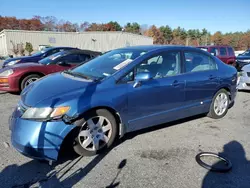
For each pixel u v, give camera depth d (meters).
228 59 12.64
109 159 3.14
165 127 4.28
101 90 3.17
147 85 3.53
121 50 4.18
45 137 2.77
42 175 2.76
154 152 3.34
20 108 3.02
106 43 37.47
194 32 87.50
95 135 3.19
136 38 41.03
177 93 3.92
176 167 2.97
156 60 3.77
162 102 3.76
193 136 3.93
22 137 2.79
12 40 31.23
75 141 3.04
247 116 5.04
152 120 3.73
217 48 12.55
